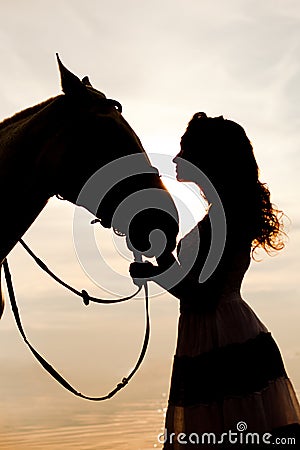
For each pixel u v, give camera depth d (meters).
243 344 3.68
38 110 4.16
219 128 3.89
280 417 3.65
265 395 3.67
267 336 3.76
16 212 3.98
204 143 3.88
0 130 4.12
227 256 3.72
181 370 3.73
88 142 3.96
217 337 3.69
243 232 3.79
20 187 3.97
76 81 4.02
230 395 3.64
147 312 3.76
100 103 4.02
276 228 3.91
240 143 3.90
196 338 3.72
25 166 3.97
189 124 3.97
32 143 3.98
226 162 3.85
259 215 3.85
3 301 4.54
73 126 3.98
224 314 3.72
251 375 3.66
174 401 3.73
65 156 3.97
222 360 3.66
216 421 3.64
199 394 3.67
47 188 4.00
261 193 3.90
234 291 3.77
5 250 4.04
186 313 3.77
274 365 3.73
